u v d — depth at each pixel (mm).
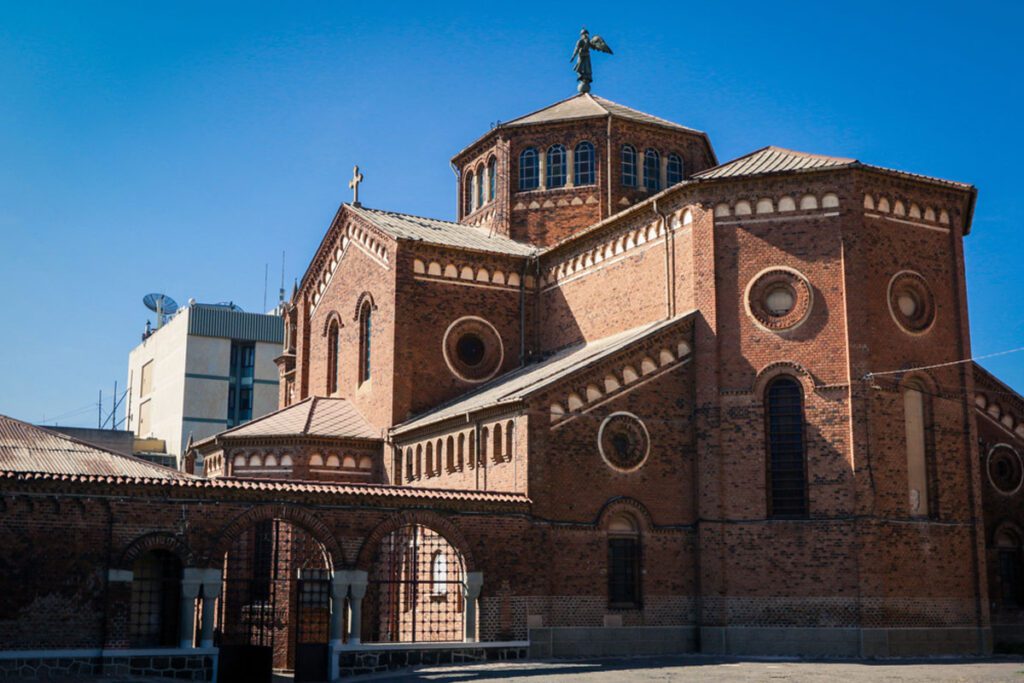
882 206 40906
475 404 43531
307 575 40406
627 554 39688
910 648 37688
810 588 38156
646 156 55531
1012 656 38344
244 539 41719
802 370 39656
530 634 37250
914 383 40312
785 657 37469
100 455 36469
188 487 33438
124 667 31812
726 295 41156
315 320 57625
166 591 34719
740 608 38875
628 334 45281
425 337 49281
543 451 38594
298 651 34062
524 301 51938
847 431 38688
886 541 38031
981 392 45375
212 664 32781
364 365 52281
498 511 37469
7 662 30594
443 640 37844
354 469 48156
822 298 39875
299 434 47062
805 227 40562
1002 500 44906
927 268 41438
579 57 61438
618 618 38719
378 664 34750
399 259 49219
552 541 38250
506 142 56156
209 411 109688
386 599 41656
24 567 31203
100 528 32250
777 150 45469
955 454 40375
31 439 36750
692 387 41406
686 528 40281
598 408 39781
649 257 44906
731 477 39906
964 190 42312
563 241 49938
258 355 112562
